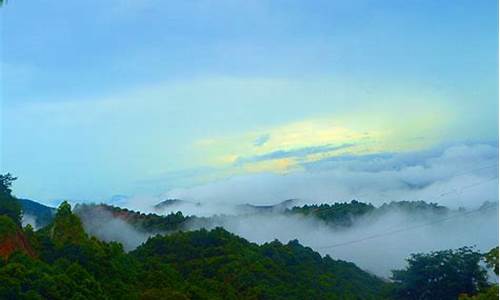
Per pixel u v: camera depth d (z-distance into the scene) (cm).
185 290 10050
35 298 6372
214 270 12425
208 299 10112
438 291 9800
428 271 9888
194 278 11906
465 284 9662
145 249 14038
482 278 9706
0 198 10156
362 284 13850
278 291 11556
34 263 7538
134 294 9069
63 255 9181
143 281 10212
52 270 7544
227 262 12669
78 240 10175
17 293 6334
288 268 13425
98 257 9488
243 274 11900
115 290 8838
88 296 7419
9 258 7644
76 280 7675
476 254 9900
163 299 9069
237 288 11525
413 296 10081
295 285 12306
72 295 7094
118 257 10419
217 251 13475
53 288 6781
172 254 13600
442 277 9794
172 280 10544
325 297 11800
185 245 13850
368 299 12475
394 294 10325
